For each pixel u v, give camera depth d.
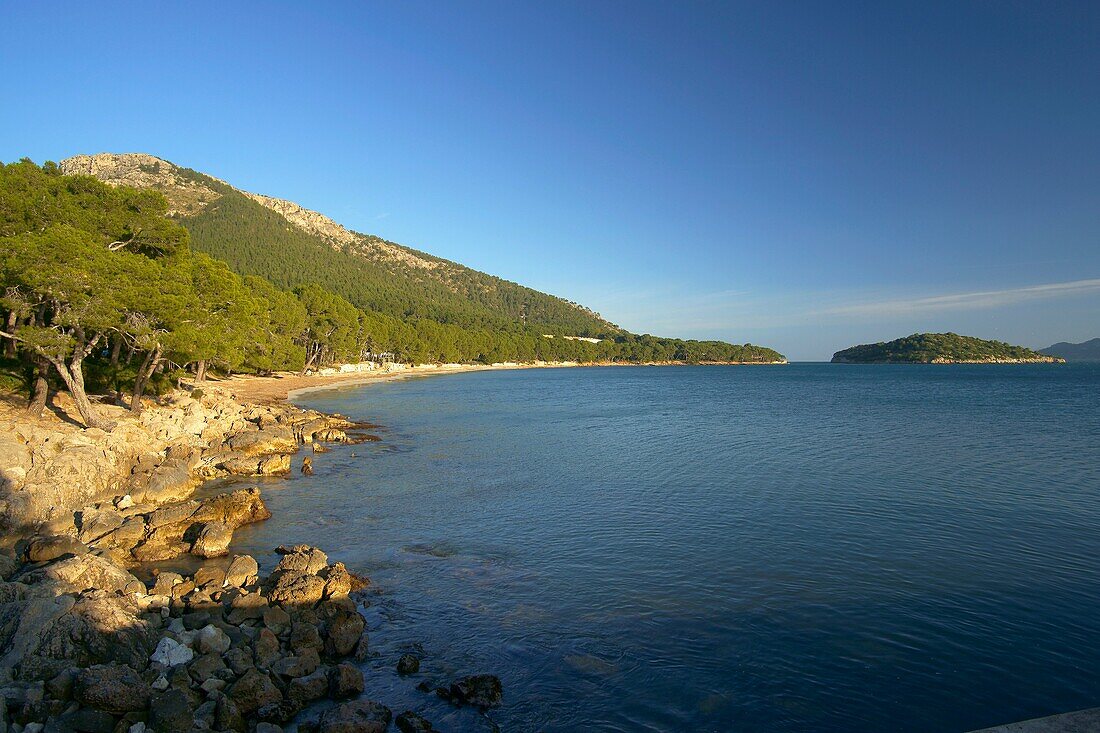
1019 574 18.61
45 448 25.80
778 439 46.56
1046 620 15.66
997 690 12.73
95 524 21.25
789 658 14.04
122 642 12.41
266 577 18.00
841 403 82.12
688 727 11.67
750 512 25.56
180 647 12.89
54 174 43.38
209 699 11.55
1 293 34.59
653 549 21.22
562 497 28.53
